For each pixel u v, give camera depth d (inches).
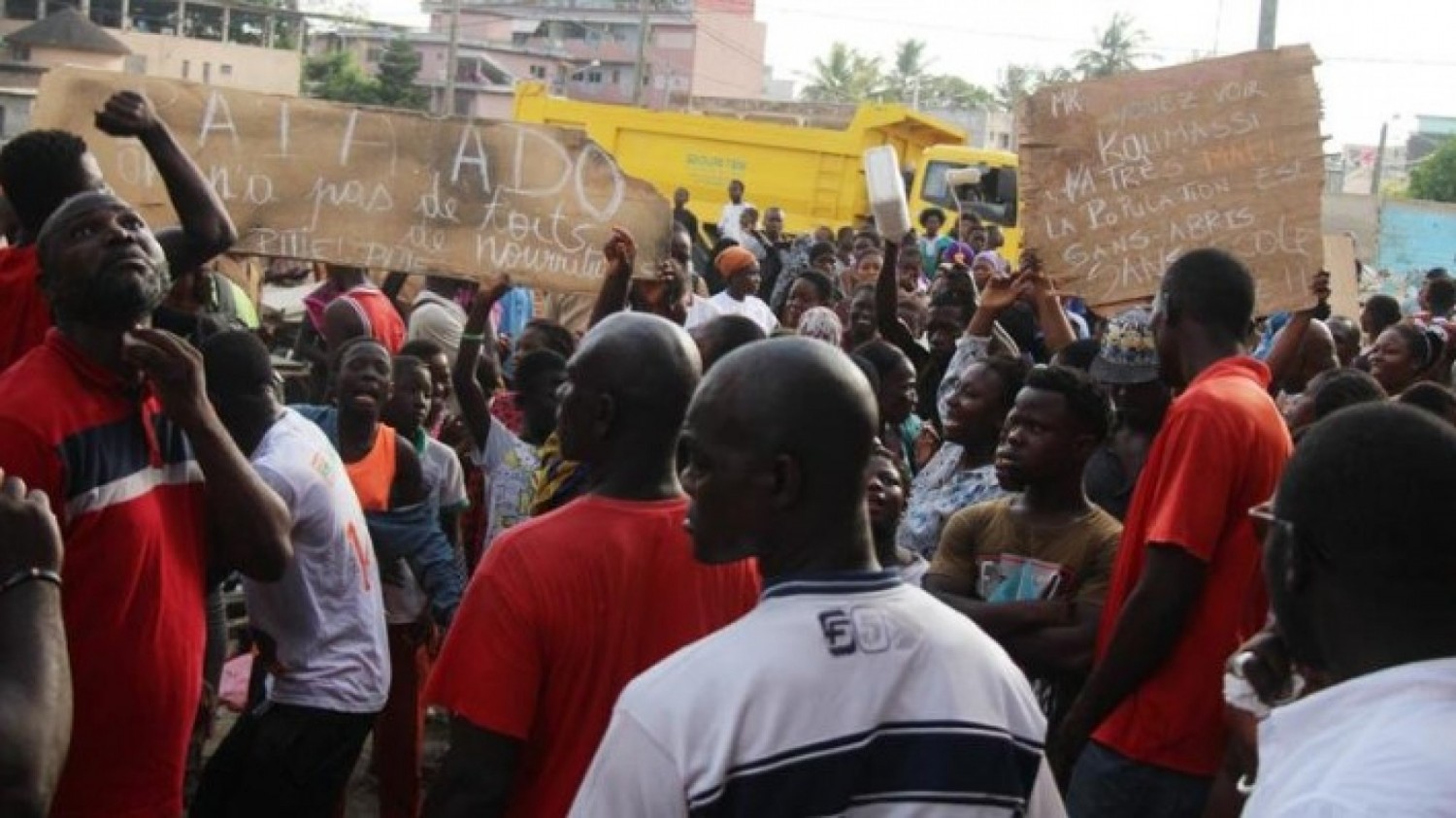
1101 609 170.1
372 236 249.4
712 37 3361.2
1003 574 177.6
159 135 165.8
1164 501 153.9
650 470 128.9
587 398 128.6
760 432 95.8
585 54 3373.5
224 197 243.8
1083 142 247.8
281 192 245.9
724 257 429.4
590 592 123.7
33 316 155.6
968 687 94.7
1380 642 82.1
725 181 939.3
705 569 126.9
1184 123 245.3
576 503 128.3
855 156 917.2
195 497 140.5
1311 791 78.1
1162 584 151.9
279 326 447.5
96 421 130.6
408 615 232.8
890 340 315.9
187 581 138.3
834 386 96.7
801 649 92.2
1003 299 255.9
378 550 228.2
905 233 310.8
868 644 93.3
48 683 100.6
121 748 131.7
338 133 248.1
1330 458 83.8
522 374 249.3
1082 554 174.4
